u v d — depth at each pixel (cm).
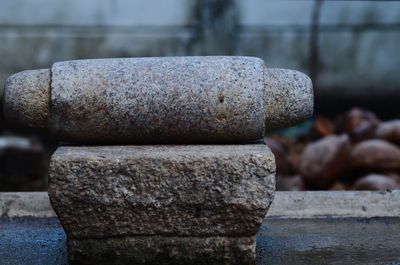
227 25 299
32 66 297
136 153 130
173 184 129
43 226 159
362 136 267
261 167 129
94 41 297
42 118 136
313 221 163
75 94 133
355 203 167
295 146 278
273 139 279
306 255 142
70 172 129
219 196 129
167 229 131
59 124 134
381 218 165
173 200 129
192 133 134
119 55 298
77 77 134
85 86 133
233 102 133
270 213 166
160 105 132
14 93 136
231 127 133
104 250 132
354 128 276
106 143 136
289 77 138
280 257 140
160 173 129
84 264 132
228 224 130
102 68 135
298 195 169
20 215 167
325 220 164
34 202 168
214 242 131
